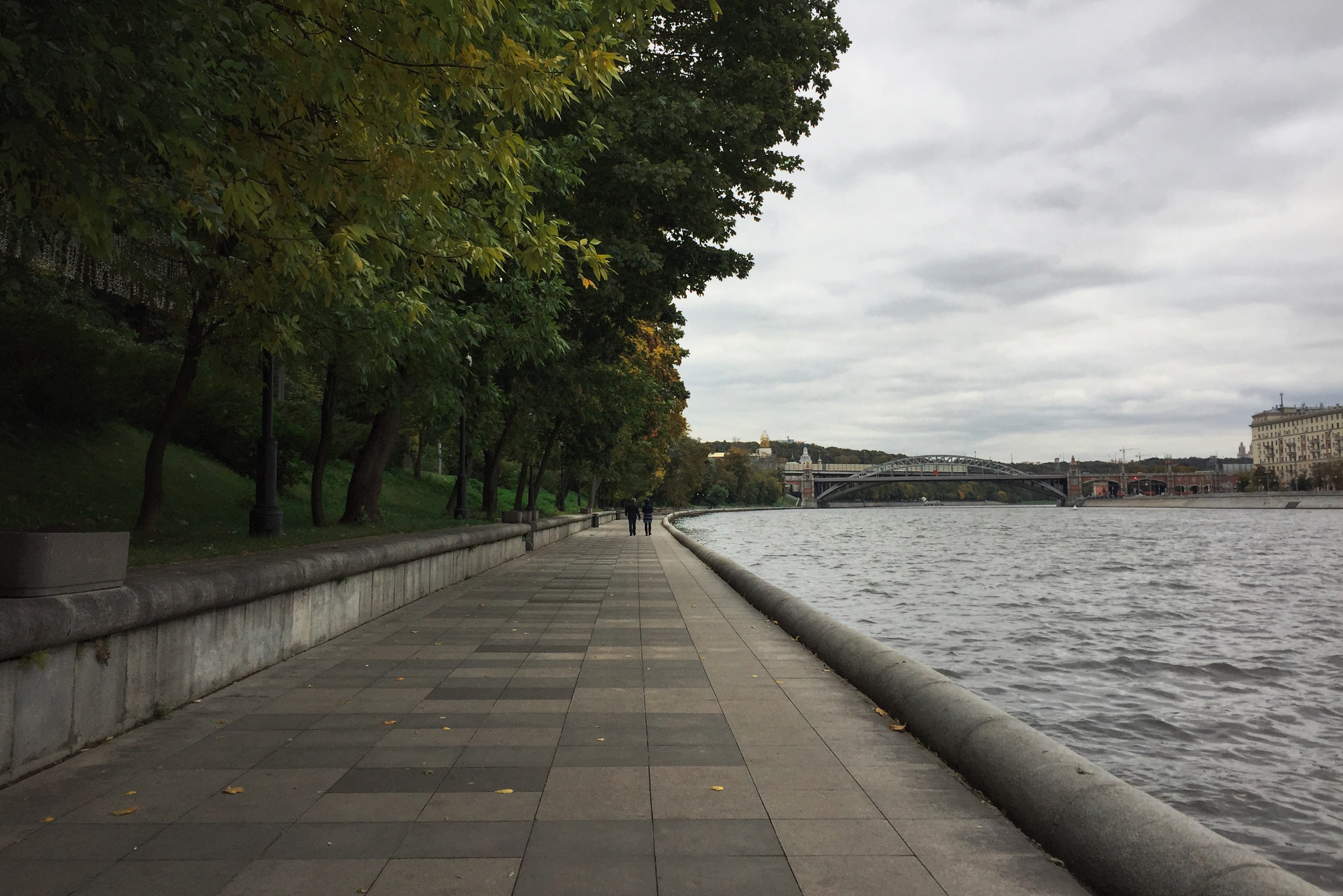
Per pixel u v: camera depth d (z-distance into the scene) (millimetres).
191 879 3490
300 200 7172
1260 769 9930
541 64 6129
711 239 17766
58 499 14453
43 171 5441
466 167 6988
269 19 5578
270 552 9719
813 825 4160
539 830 4055
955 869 3672
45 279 11508
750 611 12617
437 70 5957
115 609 5406
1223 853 3195
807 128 18844
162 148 5984
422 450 46719
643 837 3982
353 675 7793
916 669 6508
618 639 9906
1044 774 4180
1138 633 22062
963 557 52781
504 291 16875
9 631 4449
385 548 11500
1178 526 114375
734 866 3672
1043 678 15461
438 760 5176
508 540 23234
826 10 19000
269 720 6137
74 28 4969
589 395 32844
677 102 15609
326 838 3939
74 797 4465
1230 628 23312
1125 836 3465
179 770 4941
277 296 8812
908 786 4758
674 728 5965
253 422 23906
